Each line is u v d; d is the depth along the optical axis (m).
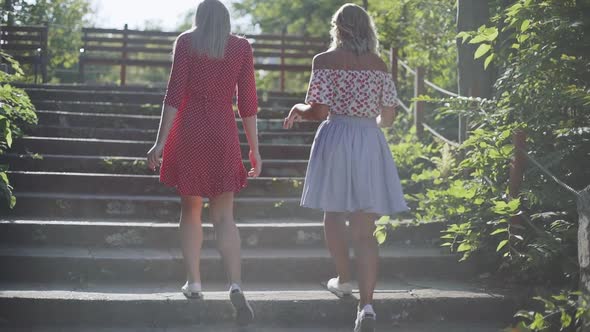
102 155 7.35
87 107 8.76
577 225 4.79
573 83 4.97
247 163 7.19
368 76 4.31
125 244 5.48
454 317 4.65
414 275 5.25
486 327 4.53
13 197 5.18
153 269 5.03
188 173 4.32
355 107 4.29
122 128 8.36
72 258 4.98
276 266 5.14
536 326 3.92
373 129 4.35
